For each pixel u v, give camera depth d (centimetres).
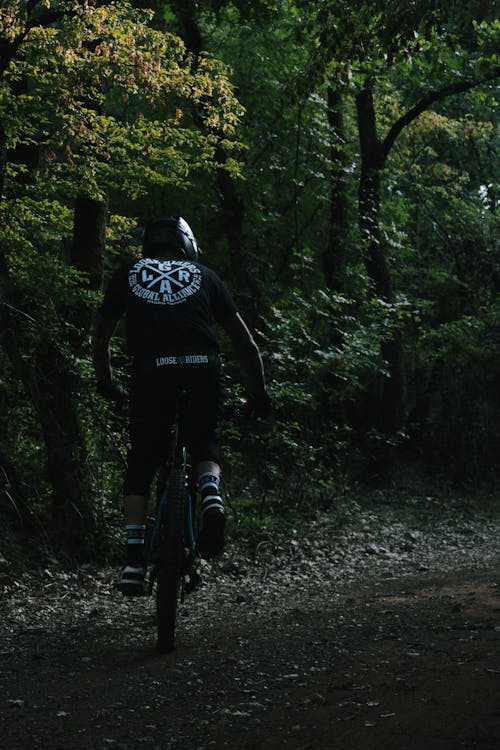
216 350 496
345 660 475
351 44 1164
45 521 1022
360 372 2152
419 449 2102
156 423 486
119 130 1144
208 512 473
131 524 486
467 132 2434
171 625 509
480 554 1206
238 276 1898
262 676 452
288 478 1445
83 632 626
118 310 512
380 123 2270
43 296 1048
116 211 2153
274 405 1465
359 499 1722
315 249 2203
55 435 1028
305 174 2127
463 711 360
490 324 2141
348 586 897
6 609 742
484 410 2084
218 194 1945
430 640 519
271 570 1043
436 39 1420
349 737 343
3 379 1095
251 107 2044
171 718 388
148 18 1091
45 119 1097
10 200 1131
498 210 2495
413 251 2336
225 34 2072
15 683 470
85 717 397
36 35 991
